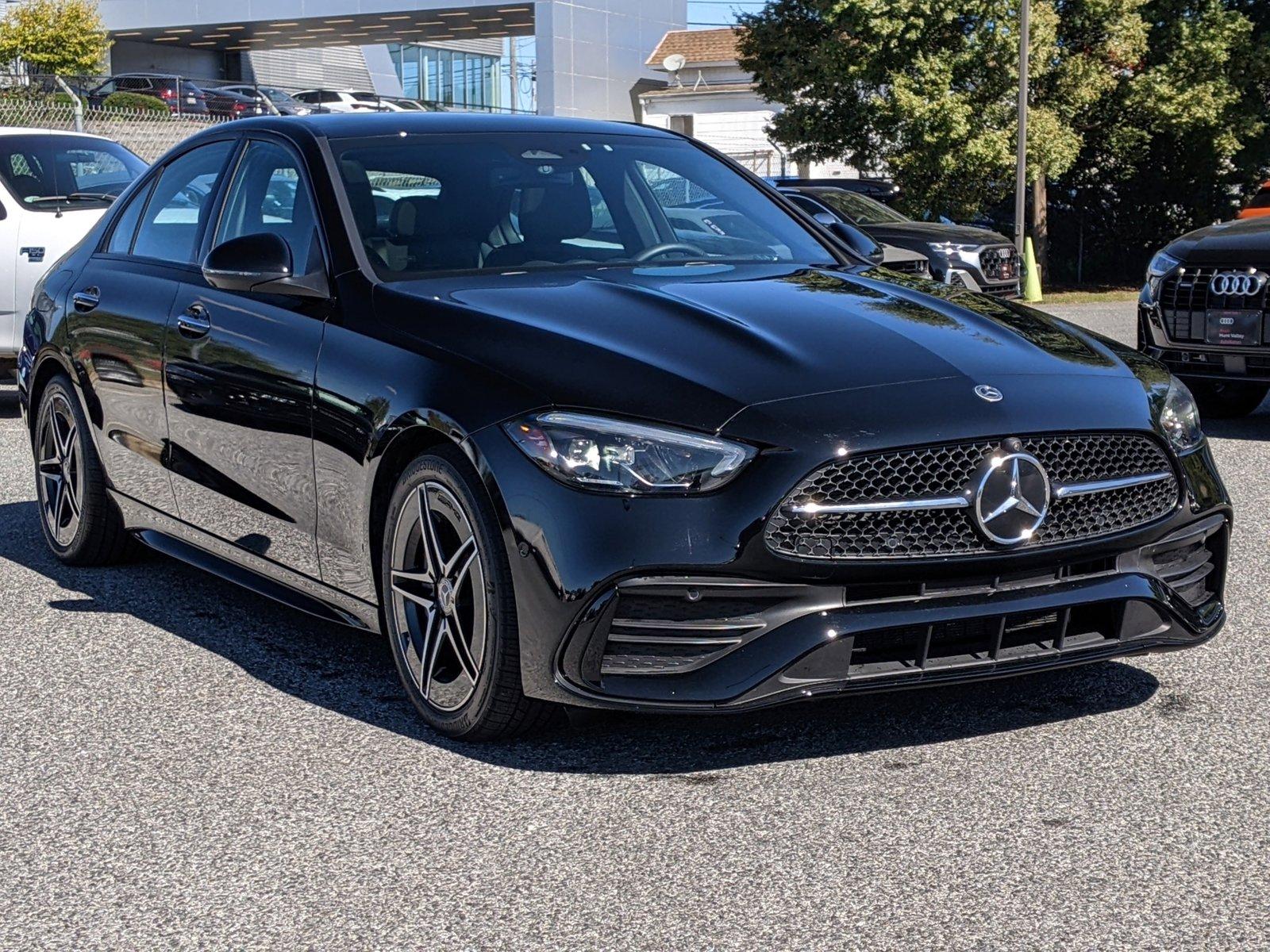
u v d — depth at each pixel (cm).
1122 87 2500
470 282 396
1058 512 335
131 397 483
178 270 475
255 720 378
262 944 262
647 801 321
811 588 317
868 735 359
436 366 354
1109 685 396
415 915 272
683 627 320
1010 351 359
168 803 326
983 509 323
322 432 385
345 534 385
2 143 966
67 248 923
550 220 433
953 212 2445
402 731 369
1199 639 362
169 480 470
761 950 255
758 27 2519
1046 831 303
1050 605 333
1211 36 2466
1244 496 660
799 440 316
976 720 368
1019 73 2250
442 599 352
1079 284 2734
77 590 510
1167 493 354
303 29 4700
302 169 434
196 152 500
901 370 340
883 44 2305
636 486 317
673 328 355
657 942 259
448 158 445
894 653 329
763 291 391
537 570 322
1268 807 314
